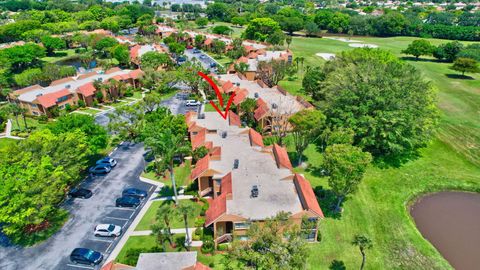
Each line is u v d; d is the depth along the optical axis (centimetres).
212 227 4569
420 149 6756
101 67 12119
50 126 5975
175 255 3616
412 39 18612
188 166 6184
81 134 5650
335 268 4034
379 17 19912
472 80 10975
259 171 5109
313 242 4419
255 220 4147
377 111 6159
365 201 5256
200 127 6700
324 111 6819
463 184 5697
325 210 5031
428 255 4259
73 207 5119
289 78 11375
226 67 12312
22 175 4522
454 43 13238
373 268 4050
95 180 5800
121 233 4597
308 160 6388
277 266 3262
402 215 4966
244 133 6400
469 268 4138
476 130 7450
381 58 9275
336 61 9238
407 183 5716
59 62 13938
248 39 17375
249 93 8556
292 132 6581
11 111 7756
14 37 16725
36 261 4181
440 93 9750
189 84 9806
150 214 4950
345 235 4553
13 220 4125
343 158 4609
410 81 6788
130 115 7638
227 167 5256
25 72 10806
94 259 4088
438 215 5066
